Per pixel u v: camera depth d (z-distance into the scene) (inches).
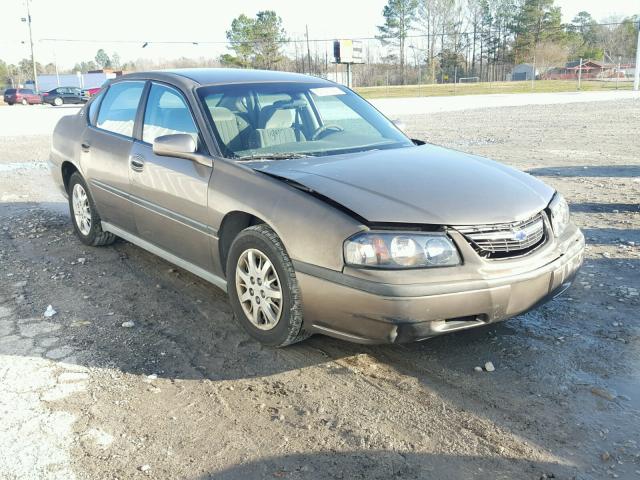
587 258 204.8
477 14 3196.4
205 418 116.9
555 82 2568.9
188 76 181.5
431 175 140.7
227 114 165.5
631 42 3661.4
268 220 133.8
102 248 227.3
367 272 119.1
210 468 102.3
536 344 143.7
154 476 100.3
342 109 187.2
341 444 108.3
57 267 205.9
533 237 131.9
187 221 160.2
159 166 168.9
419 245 119.6
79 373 133.9
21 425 114.3
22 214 287.7
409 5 3056.1
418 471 100.7
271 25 2689.5
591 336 147.0
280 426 114.0
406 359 138.4
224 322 160.4
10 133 723.4
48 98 1761.8
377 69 2928.2
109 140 197.6
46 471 101.4
